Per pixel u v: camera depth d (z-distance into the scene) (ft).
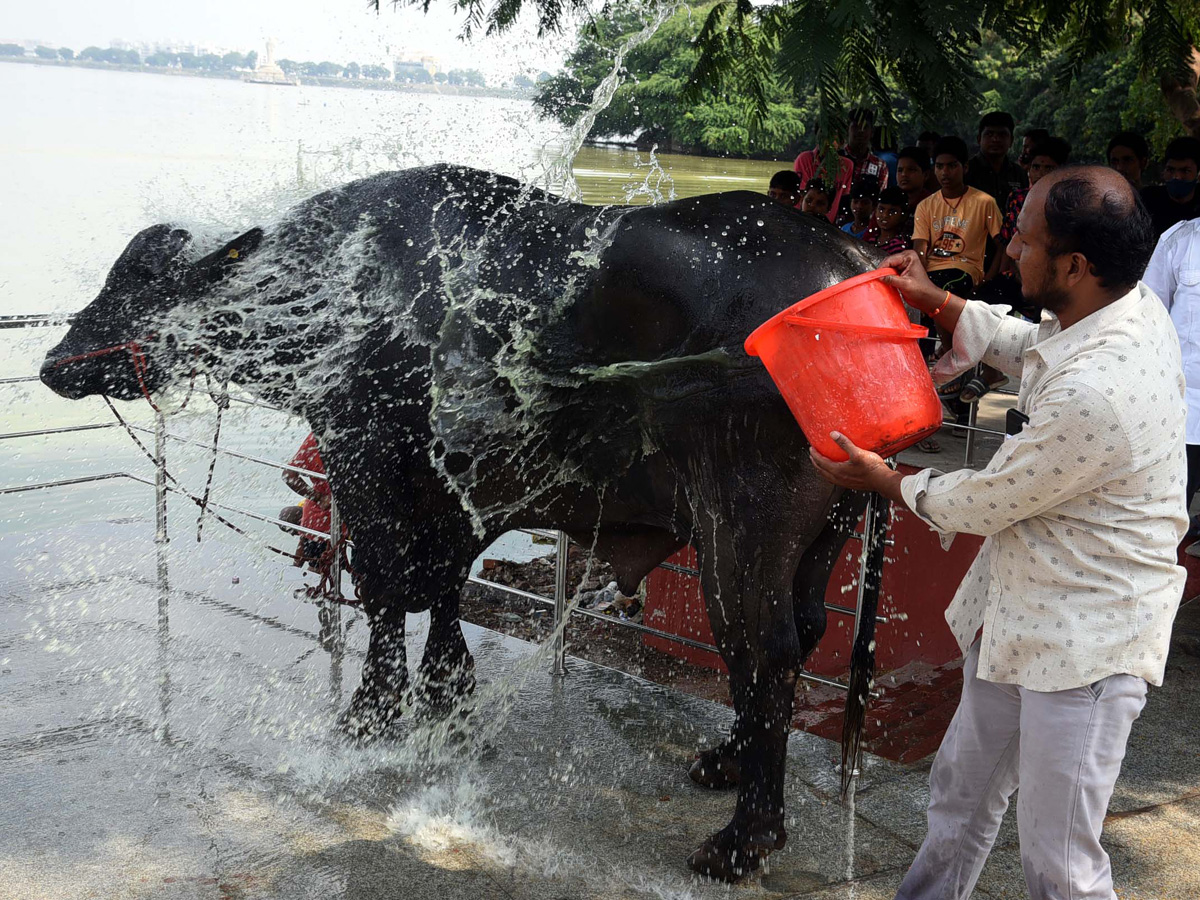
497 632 18.31
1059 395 8.29
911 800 13.16
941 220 21.89
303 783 13.47
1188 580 18.51
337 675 16.40
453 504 14.44
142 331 15.07
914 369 9.69
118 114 106.01
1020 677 8.75
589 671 16.97
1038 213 8.65
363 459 14.25
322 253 14.15
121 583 19.86
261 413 29.07
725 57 16.69
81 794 13.02
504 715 15.43
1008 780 9.45
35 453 30.50
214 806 12.88
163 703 15.37
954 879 9.73
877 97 14.52
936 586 16.35
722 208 11.73
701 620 17.70
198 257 15.06
